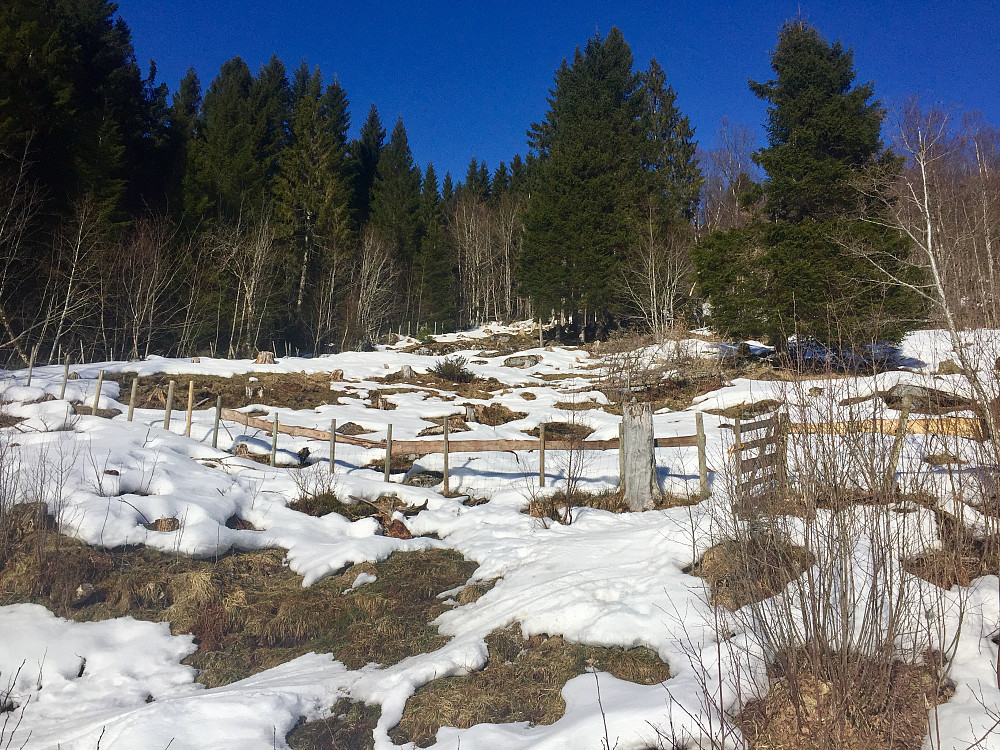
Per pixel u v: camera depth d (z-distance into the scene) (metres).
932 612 4.74
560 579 6.70
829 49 23.16
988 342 7.13
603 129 40.53
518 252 58.53
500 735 4.60
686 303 35.03
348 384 21.44
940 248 8.97
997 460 5.47
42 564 7.07
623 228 37.56
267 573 7.99
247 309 35.00
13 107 24.25
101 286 26.47
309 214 42.38
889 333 16.73
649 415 9.45
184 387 18.86
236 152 43.72
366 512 10.08
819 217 22.39
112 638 6.38
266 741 4.75
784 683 4.29
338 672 5.89
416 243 58.56
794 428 5.09
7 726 5.04
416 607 7.08
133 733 4.70
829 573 4.25
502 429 16.55
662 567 6.54
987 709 3.99
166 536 8.06
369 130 69.50
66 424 12.52
